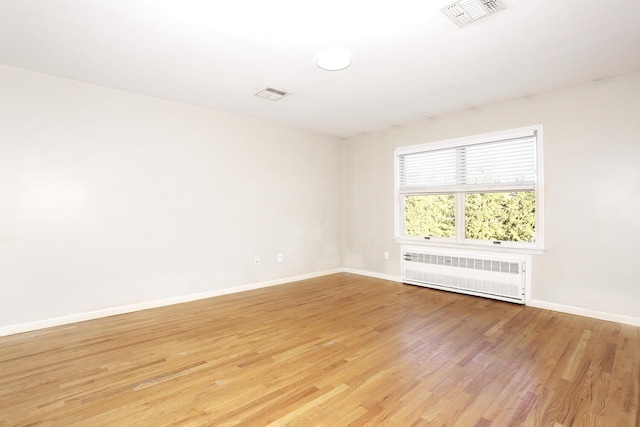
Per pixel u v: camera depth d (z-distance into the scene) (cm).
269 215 498
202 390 206
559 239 364
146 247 381
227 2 207
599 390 205
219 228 443
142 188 378
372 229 561
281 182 512
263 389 208
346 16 222
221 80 336
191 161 416
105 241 353
